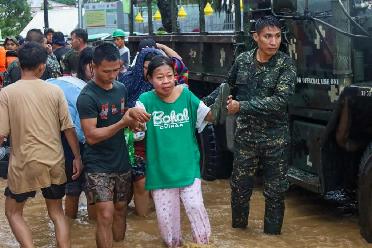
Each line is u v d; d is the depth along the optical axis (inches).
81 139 190.2
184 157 169.9
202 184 270.8
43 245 194.4
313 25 197.5
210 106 177.5
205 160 275.1
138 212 220.1
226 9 263.3
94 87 165.0
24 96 160.7
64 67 213.8
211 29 274.7
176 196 172.7
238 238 191.8
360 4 189.6
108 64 160.6
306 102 205.2
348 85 182.7
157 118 169.2
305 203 231.9
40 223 218.5
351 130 186.9
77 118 190.5
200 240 171.2
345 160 196.2
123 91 170.1
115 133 160.4
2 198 253.0
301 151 209.6
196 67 284.8
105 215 166.9
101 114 164.4
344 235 192.9
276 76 181.2
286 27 211.6
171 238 174.7
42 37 264.5
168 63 167.2
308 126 203.8
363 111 180.4
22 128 159.9
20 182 161.8
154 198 172.4
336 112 183.6
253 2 226.5
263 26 178.2
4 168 287.0
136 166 210.4
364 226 182.5
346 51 186.7
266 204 193.8
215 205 234.1
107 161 167.3
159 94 169.6
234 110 177.3
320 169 195.3
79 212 228.8
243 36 234.8
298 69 207.2
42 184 161.8
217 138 271.0
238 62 189.5
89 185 167.3
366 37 182.7
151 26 336.5
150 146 170.7
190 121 171.6
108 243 169.0
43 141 161.5
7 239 202.1
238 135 190.2
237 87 192.5
